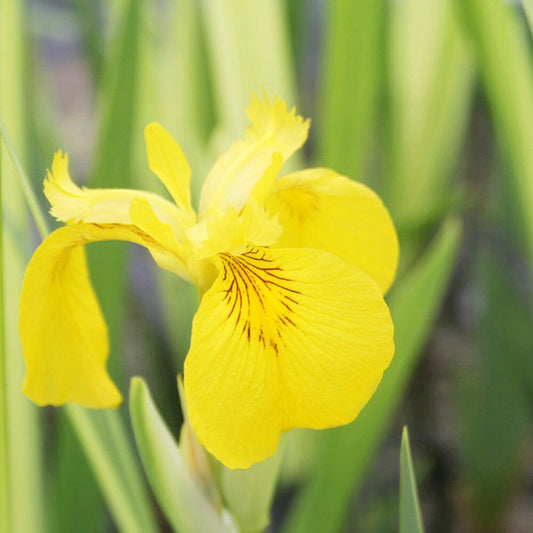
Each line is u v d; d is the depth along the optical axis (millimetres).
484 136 977
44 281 431
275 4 691
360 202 461
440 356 959
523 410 785
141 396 445
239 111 669
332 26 574
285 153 453
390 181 838
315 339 414
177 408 819
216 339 408
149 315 923
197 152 653
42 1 959
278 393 413
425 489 894
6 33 569
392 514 788
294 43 823
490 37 531
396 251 464
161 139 446
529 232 574
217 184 455
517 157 552
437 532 869
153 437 449
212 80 782
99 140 567
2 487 480
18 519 531
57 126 892
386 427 716
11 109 566
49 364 441
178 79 804
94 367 445
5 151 526
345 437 552
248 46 678
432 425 913
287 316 417
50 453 784
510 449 794
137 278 1010
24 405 533
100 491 575
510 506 870
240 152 457
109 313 567
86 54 842
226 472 458
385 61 745
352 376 412
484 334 794
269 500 463
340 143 591
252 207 421
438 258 539
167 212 442
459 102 827
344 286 415
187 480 455
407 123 824
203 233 424
